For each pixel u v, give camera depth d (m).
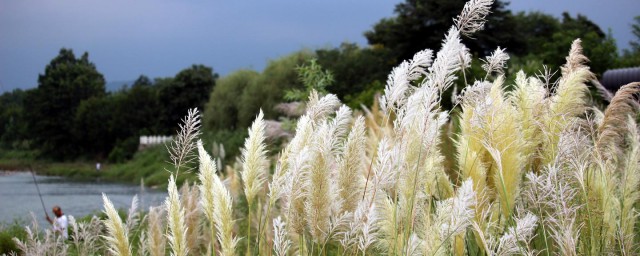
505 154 2.99
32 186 33.78
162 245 3.71
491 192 3.10
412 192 2.84
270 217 4.12
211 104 43.81
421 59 2.72
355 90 36.19
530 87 3.49
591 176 3.11
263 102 36.69
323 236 2.83
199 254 4.35
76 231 4.67
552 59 23.66
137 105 71.56
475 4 2.76
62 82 73.75
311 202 2.79
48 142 70.62
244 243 4.50
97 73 80.00
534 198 2.80
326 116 3.07
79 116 70.38
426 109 2.76
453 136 4.30
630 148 3.58
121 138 70.00
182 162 3.00
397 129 2.74
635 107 3.93
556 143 3.31
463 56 3.02
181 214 2.94
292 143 3.05
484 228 2.88
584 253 2.95
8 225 12.73
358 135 2.85
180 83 70.06
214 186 2.89
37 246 4.73
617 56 24.36
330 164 2.80
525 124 3.37
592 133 3.21
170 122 70.00
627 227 3.17
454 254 2.89
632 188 3.23
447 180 3.38
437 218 2.74
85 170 50.72
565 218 2.62
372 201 2.68
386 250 3.08
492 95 3.18
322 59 39.19
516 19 38.88
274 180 2.96
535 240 3.19
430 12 37.38
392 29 39.97
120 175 46.91
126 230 3.22
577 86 3.33
